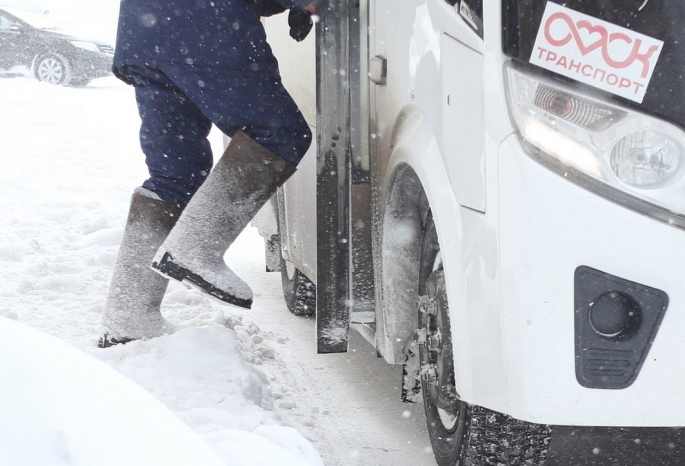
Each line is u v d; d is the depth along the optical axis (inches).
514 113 96.5
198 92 150.2
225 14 149.2
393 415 153.3
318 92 138.0
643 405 94.6
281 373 175.2
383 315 137.0
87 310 182.2
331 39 137.9
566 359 93.7
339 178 139.4
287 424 144.7
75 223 261.6
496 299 97.7
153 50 153.5
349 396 163.2
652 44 94.3
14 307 181.9
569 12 96.0
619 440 131.1
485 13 101.4
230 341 159.5
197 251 149.3
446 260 107.8
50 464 35.2
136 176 366.9
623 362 94.5
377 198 139.8
